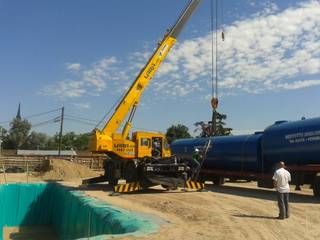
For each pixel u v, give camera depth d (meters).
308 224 12.98
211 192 23.48
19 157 57.75
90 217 15.25
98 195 21.53
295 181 21.38
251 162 24.64
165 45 28.66
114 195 21.77
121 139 25.58
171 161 25.09
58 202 24.81
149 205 17.78
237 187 27.19
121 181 30.17
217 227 12.37
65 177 40.16
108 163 27.56
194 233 11.34
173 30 28.89
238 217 14.34
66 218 21.20
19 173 45.72
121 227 12.21
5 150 108.88
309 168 20.55
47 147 126.19
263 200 19.41
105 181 27.53
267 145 23.33
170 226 12.34
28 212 25.78
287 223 13.15
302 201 18.94
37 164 50.69
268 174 23.41
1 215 24.36
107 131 26.06
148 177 23.42
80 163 51.47
